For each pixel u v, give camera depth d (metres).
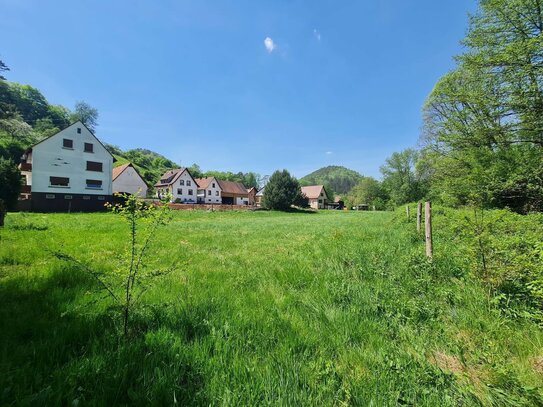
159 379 1.97
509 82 11.15
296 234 12.51
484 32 11.99
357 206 75.94
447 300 3.67
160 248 8.02
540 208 11.59
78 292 3.78
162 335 2.59
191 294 3.88
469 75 13.65
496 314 3.11
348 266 5.70
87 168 33.88
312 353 2.53
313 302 3.69
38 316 2.97
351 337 2.82
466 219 4.41
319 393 1.94
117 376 1.96
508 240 4.41
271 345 2.61
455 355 2.53
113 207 2.88
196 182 70.19
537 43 9.86
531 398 1.89
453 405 1.85
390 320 3.16
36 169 29.84
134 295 3.66
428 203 5.46
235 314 3.21
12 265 5.46
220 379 2.06
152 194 61.69
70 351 2.33
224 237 11.33
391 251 6.56
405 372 2.15
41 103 76.81
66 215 22.58
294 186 49.88
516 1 10.55
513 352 2.53
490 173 12.56
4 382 1.85
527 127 11.52
